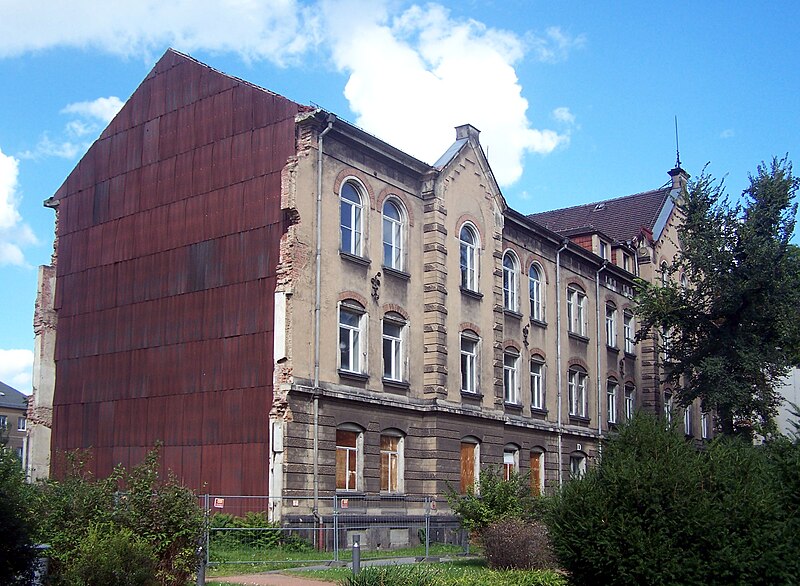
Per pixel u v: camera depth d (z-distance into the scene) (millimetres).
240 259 27469
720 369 35344
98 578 13328
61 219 33312
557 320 39750
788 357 36656
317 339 26219
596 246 44438
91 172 32750
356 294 27969
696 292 37094
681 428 16297
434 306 30844
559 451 38438
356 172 28578
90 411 30516
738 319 36531
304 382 25672
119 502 15414
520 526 21078
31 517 12680
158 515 15266
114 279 31016
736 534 13906
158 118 31078
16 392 82062
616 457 15297
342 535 26094
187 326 28438
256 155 27844
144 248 30328
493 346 34062
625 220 52594
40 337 32438
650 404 46844
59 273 32781
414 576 15719
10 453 12656
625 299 46656
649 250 48219
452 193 32469
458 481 30797
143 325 29703
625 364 45812
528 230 37969
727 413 35781
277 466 24891
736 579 13750
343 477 26906
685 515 13984
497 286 34688
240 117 28609
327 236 27172
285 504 24609
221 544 23719
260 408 25969
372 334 28484
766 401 35875
